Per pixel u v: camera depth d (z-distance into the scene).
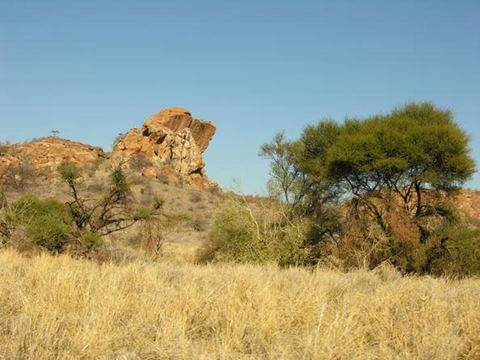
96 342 5.22
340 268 19.11
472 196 35.97
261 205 25.06
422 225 22.23
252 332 5.83
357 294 8.12
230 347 5.28
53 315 5.84
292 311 6.72
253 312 6.46
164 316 6.20
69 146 86.56
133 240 21.50
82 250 17.02
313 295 7.75
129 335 5.57
